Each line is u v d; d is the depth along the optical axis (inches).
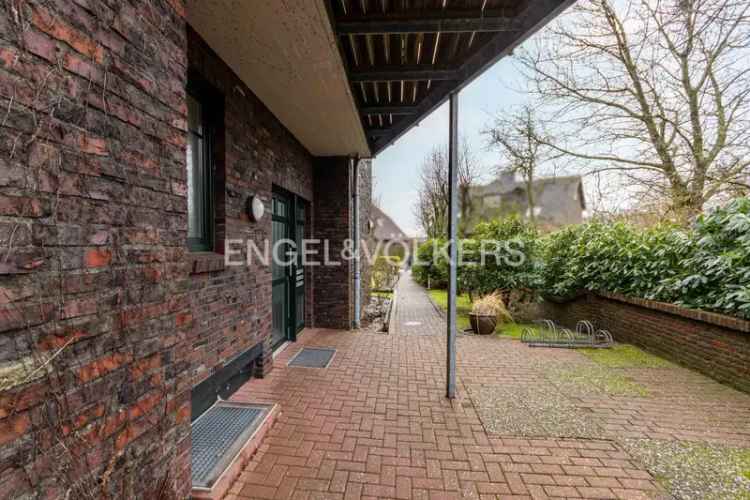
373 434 99.3
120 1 49.0
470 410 114.4
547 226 497.0
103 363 45.8
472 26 102.2
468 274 290.7
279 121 166.4
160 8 57.6
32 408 36.7
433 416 110.2
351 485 78.4
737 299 133.4
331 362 163.0
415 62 129.3
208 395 103.4
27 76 36.6
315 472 82.5
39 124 37.8
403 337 213.6
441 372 150.0
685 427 104.2
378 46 121.3
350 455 89.4
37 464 37.1
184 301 63.4
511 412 113.1
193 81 102.9
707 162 243.1
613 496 75.5
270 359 149.9
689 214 241.4
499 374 148.5
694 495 75.5
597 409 115.6
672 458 88.7
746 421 108.0
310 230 234.8
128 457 49.8
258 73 120.3
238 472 80.5
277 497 74.2
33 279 37.2
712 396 126.3
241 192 124.9
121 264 49.0
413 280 687.7
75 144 42.1
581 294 243.6
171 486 58.7
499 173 403.5
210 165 112.7
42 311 38.0
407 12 102.1
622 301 202.1
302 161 210.1
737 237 147.9
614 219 276.4
